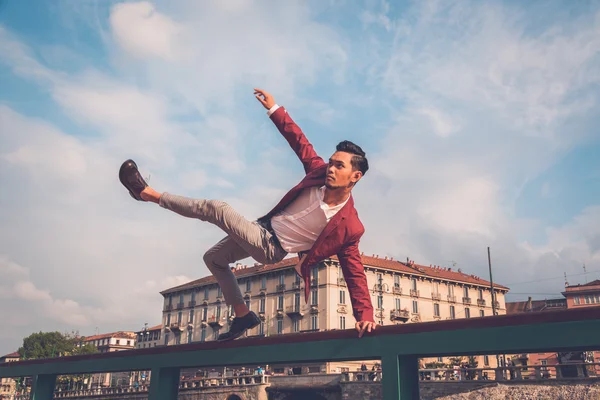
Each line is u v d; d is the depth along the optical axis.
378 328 3.07
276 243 3.34
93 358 4.52
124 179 3.22
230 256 3.61
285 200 3.36
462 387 27.06
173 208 3.29
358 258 3.41
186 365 3.88
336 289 49.31
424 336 2.89
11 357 83.69
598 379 23.02
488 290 63.12
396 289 54.28
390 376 2.95
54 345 80.12
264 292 55.00
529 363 43.28
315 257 3.35
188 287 64.75
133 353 4.26
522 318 2.61
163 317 67.81
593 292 57.38
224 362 3.66
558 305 60.28
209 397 39.62
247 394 37.28
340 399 33.09
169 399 4.00
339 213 3.27
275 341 3.46
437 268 64.94
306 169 3.71
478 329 2.72
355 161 3.16
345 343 3.18
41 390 4.94
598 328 2.39
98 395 46.31
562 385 23.98
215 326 60.12
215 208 3.20
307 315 50.00
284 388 35.97
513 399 25.25
